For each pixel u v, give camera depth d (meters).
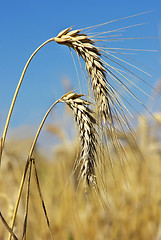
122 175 0.98
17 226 0.66
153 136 0.97
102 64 0.50
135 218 0.94
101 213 0.89
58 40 0.51
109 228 0.91
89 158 0.51
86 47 0.50
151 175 1.00
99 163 0.51
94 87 0.50
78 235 0.85
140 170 0.99
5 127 0.51
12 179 0.73
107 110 0.50
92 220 0.89
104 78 0.50
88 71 0.50
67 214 0.85
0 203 0.71
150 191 0.98
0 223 0.72
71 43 0.51
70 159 0.83
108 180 1.00
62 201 0.85
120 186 0.98
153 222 0.94
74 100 0.51
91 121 0.51
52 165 0.91
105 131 0.50
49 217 0.83
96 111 0.50
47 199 0.84
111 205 0.93
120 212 0.94
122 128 0.50
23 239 0.52
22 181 0.51
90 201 0.88
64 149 0.83
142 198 0.96
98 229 0.89
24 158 0.75
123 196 0.96
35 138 0.52
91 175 0.51
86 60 0.50
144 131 0.95
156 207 0.95
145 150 0.99
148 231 0.93
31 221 0.76
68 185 0.82
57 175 0.88
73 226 0.85
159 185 0.98
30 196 0.75
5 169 0.73
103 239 0.88
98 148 0.51
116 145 0.51
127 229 0.92
